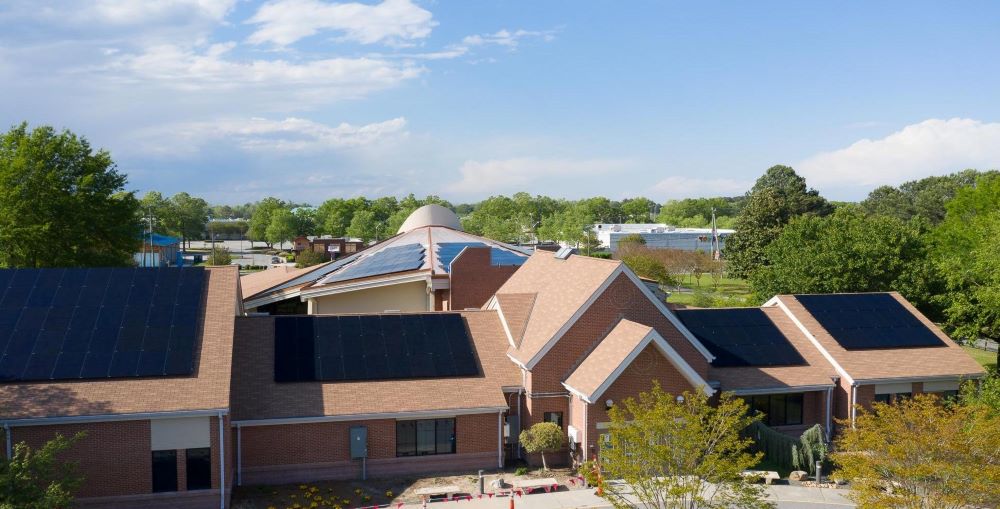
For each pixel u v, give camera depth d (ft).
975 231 183.52
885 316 134.31
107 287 104.42
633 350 98.89
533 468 104.27
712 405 112.37
